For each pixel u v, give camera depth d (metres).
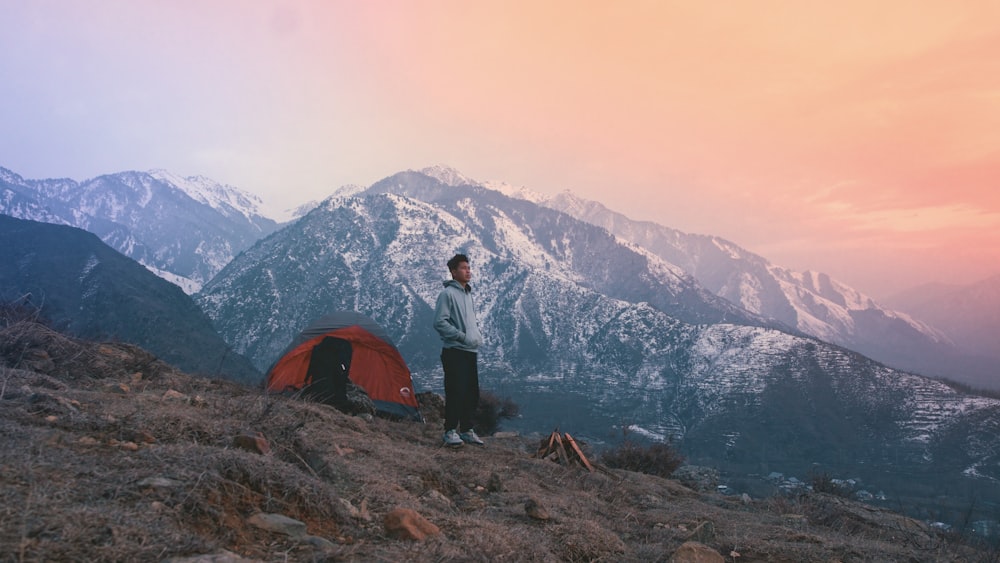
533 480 6.54
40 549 2.20
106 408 4.47
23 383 4.96
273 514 3.30
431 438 8.48
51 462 3.07
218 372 8.77
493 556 3.50
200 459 3.47
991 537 5.64
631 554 4.35
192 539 2.64
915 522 7.06
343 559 3.04
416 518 3.66
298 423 5.06
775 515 6.93
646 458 11.49
